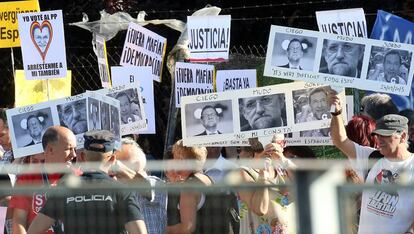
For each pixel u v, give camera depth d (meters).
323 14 19.22
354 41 17.88
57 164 14.82
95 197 12.58
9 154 19.12
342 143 17.06
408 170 15.41
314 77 17.94
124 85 18.58
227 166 15.69
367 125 17.25
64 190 11.09
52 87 21.00
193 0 30.09
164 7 29.88
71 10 29.67
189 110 17.97
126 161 16.20
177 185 10.70
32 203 14.62
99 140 14.19
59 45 19.89
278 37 18.02
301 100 17.94
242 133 17.92
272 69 18.06
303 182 8.84
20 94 20.58
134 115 18.62
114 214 12.62
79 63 29.12
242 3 30.00
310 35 17.92
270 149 15.76
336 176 8.95
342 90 17.89
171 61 22.98
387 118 15.55
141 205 14.60
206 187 10.52
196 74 20.41
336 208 8.92
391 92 17.94
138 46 21.50
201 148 16.83
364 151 16.81
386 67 17.92
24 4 21.66
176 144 17.38
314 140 18.81
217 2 30.09
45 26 19.94
